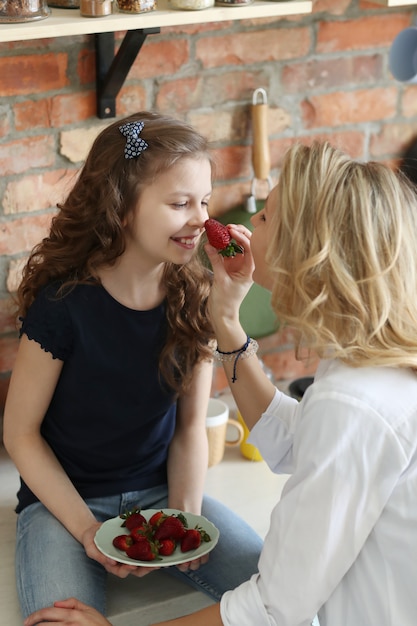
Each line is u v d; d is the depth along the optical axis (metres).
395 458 1.08
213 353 1.57
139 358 1.51
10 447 1.53
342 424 1.08
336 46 1.97
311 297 1.12
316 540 1.09
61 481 1.51
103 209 1.40
